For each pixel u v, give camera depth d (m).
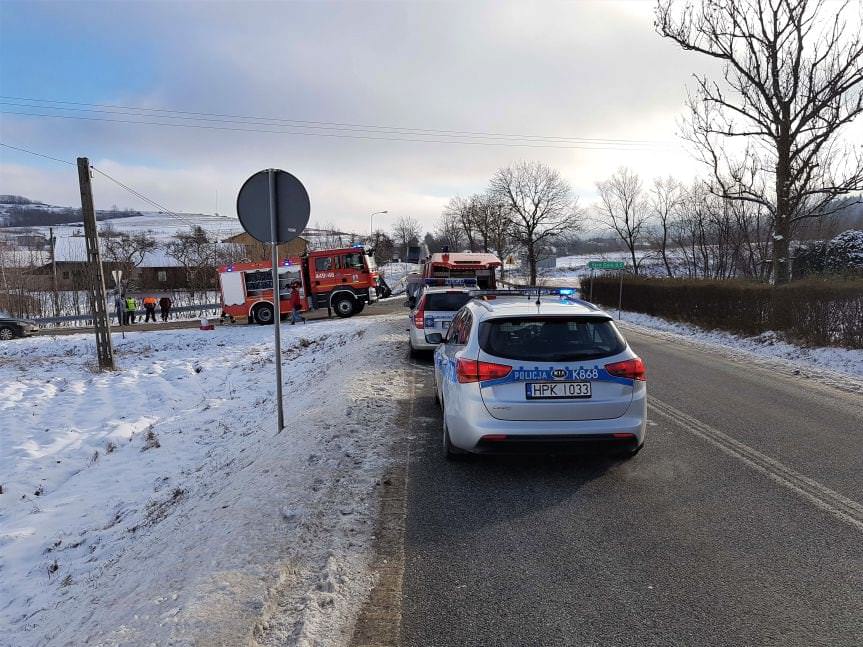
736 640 2.87
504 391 4.92
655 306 24.06
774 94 20.38
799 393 8.85
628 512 4.41
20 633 4.11
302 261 28.48
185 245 63.91
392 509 4.50
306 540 3.90
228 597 3.18
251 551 3.70
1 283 40.41
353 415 7.19
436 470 5.36
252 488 4.92
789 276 20.89
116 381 15.89
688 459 5.62
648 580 3.45
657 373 10.73
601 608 3.18
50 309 41.88
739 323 17.12
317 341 19.11
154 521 5.83
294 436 6.39
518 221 63.28
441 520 4.30
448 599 3.29
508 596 3.32
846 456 5.71
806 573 3.50
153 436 9.70
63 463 9.11
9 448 9.95
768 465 5.44
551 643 2.89
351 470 5.32
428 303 11.89
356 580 3.49
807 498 4.64
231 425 9.88
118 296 32.91
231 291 28.83
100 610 3.67
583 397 4.92
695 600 3.23
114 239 73.94
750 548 3.82
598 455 5.30
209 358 19.23
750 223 29.52
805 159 20.45
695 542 3.92
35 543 6.18
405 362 11.57
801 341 14.02
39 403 13.32
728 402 8.22
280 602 3.23
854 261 22.62
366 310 33.22
